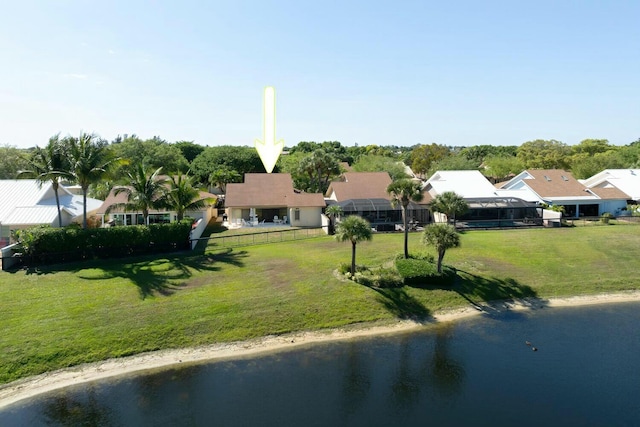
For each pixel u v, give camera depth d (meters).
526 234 45.19
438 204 39.25
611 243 42.00
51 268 32.00
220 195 78.88
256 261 35.16
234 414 18.59
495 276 34.47
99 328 24.81
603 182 63.25
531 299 32.09
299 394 20.17
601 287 34.09
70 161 35.31
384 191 57.62
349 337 26.09
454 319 28.66
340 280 31.39
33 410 19.08
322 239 43.00
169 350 24.09
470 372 22.19
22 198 43.59
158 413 18.72
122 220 48.56
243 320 26.64
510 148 143.62
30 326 24.34
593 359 23.48
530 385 20.97
